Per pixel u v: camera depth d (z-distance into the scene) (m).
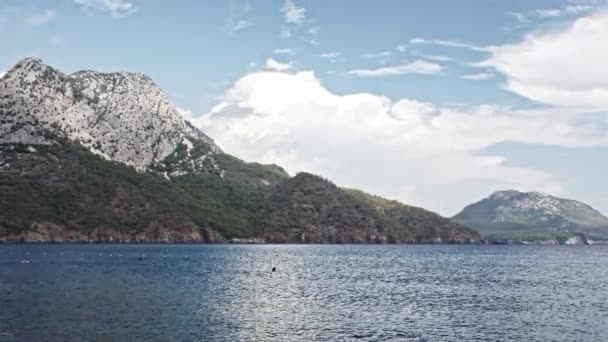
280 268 152.50
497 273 150.00
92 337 52.94
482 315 72.06
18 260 161.62
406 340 56.06
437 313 73.19
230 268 147.75
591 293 99.88
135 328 57.53
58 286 93.50
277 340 54.53
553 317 71.19
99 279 107.69
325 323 64.12
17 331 54.78
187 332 56.50
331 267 160.88
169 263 162.25
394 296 91.31
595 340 57.34
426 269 160.50
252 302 79.81
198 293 88.81
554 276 141.38
